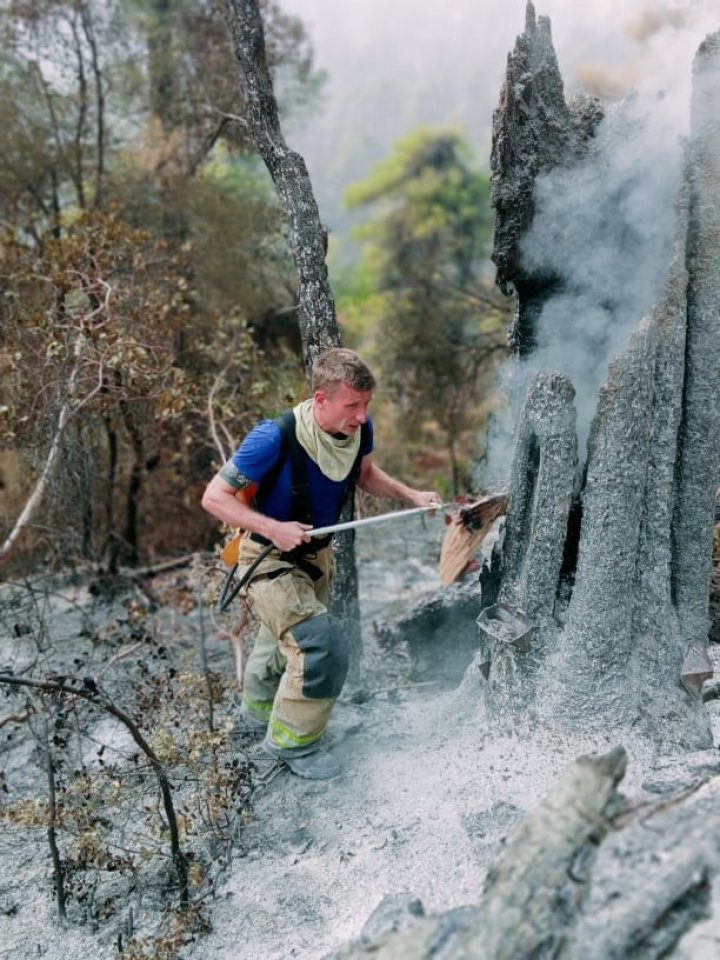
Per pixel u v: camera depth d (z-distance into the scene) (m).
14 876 2.82
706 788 1.96
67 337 4.71
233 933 2.38
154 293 5.27
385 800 2.77
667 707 2.68
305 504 2.80
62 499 5.05
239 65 3.50
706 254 2.65
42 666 4.27
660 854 1.68
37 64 6.98
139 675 4.19
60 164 7.12
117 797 2.77
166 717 3.20
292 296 7.52
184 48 7.50
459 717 3.12
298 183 3.52
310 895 2.45
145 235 5.52
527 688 2.79
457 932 1.70
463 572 3.05
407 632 3.95
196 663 4.29
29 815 2.60
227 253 7.12
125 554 6.69
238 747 3.32
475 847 2.39
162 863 2.74
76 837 2.64
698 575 2.77
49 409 4.70
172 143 7.51
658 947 1.58
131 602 5.36
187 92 7.63
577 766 1.83
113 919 2.58
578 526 2.81
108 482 6.06
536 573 2.75
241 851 2.71
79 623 5.19
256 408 5.68
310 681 2.82
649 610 2.72
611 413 2.58
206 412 5.21
